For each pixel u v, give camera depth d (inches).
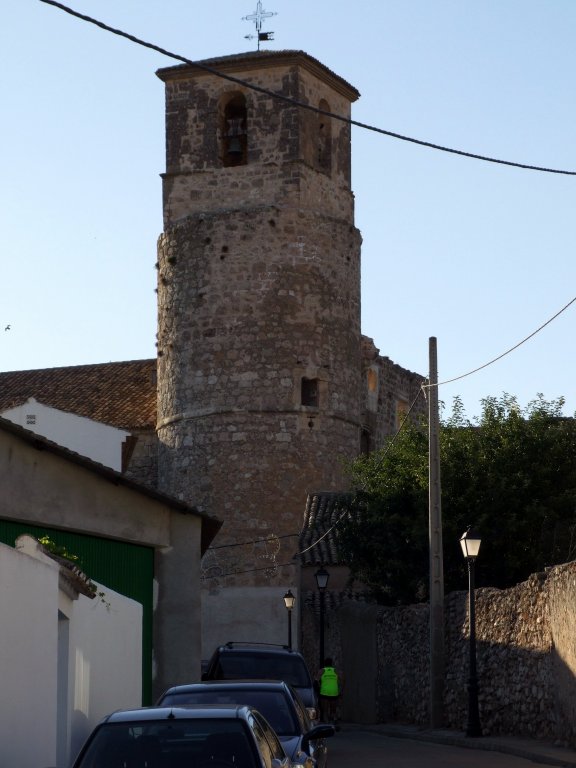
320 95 1824.6
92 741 390.3
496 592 1067.9
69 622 626.2
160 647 913.5
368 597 1491.1
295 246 1770.4
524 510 1349.7
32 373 2086.6
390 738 1127.0
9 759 512.1
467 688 1097.4
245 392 1753.2
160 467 1824.6
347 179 1871.3
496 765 785.6
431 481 1162.0
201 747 384.8
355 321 1847.9
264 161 1785.2
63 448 776.9
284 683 582.9
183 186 1817.2
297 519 1734.7
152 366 2044.8
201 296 1784.0
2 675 508.4
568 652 856.9
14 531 761.0
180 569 918.4
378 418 2132.1
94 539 847.1
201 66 658.8
